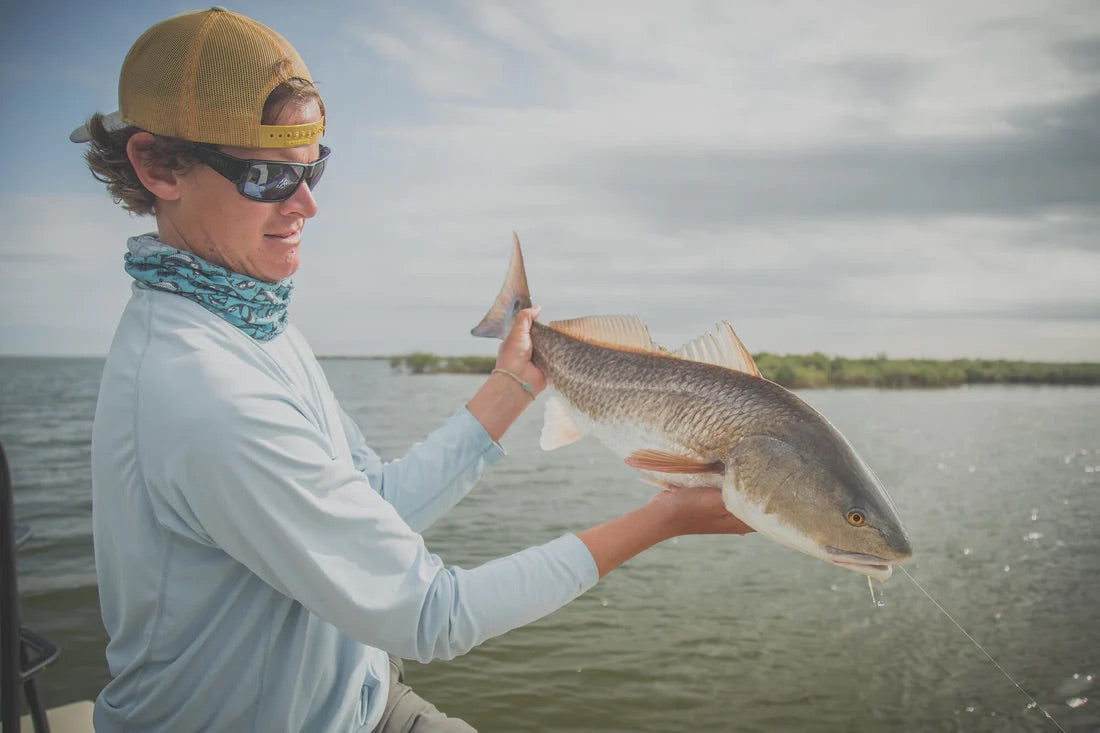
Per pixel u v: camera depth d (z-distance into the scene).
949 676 5.37
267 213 1.48
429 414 15.41
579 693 5.11
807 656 5.68
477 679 5.33
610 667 5.49
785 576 7.45
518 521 8.77
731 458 1.71
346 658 1.62
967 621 6.23
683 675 5.38
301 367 1.67
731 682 5.28
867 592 6.96
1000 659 5.55
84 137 1.53
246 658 1.49
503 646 5.87
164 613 1.45
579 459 12.38
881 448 11.65
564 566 1.56
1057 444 12.02
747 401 1.74
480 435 2.04
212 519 1.34
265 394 1.37
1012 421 13.64
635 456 1.79
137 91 1.40
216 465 1.30
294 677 1.51
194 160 1.42
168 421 1.32
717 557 8.03
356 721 1.71
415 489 1.96
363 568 1.38
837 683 5.25
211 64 1.38
